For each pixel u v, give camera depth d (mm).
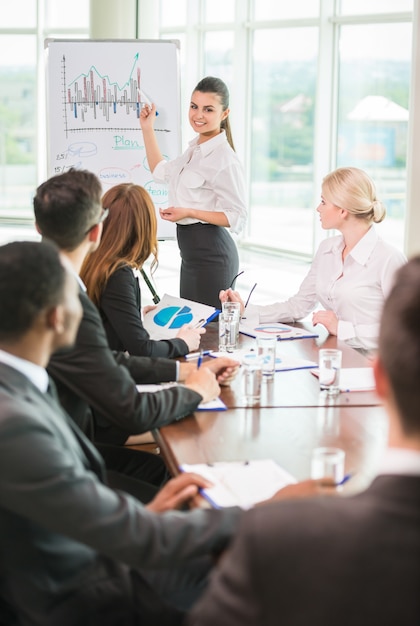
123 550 1571
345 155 8281
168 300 3414
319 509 979
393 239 7859
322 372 2562
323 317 3350
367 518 944
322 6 8109
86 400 2260
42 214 2354
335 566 933
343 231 3477
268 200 9359
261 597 955
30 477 1508
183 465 1973
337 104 8305
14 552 1587
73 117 5781
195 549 1610
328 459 1718
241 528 1009
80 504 1534
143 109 5492
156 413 2256
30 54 11211
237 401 2482
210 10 9602
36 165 11477
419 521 928
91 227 2391
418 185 5969
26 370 1647
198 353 3035
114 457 2742
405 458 973
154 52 5734
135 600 1696
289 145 8969
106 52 5742
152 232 3010
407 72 7547
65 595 1639
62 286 1643
